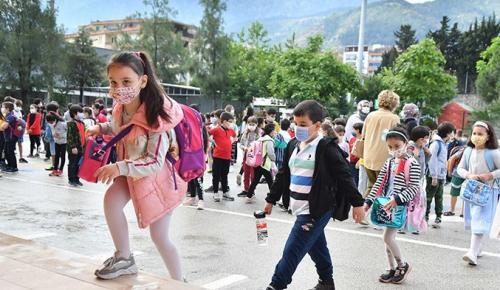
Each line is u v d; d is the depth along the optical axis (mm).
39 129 16141
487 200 5875
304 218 4051
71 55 43781
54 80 40312
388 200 5012
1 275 3195
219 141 9742
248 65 51469
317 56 35375
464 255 6055
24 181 11305
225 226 7602
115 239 3268
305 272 5480
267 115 11805
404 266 5223
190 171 3334
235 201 9898
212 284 4977
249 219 8172
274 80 37312
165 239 3400
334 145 4066
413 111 9141
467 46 69125
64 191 10164
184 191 3387
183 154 3295
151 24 49312
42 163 14773
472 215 6016
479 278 5492
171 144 3225
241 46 54812
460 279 5438
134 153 3115
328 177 4000
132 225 7387
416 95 29641
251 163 9523
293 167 4133
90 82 45781
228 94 49844
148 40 49312
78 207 8617
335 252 6344
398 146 5145
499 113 38438
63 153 12398
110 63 3025
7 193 9742
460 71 69562
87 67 45312
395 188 5035
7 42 37812
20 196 9477
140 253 5973
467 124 41812
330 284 4383
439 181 8289
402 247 6766
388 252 5289
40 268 3348
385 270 5617
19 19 38812
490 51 46062
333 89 34500
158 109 3053
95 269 3359
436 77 29719
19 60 38250
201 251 6176
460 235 7621
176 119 3152
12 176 11977
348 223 8102
